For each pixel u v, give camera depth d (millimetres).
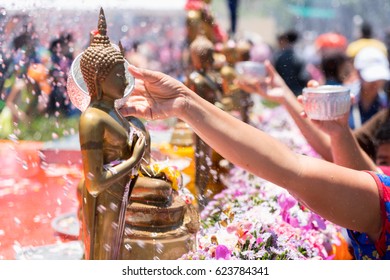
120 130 2072
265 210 3084
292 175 2555
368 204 2607
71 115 8359
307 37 17922
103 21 2119
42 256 3195
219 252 2465
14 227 3951
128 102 2453
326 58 11359
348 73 9734
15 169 5785
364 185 2607
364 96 7051
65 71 8352
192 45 4602
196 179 3951
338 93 3283
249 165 2533
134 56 11367
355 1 18750
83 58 2086
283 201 3123
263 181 3779
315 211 2633
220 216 3078
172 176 2539
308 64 13141
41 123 7824
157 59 12570
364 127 4148
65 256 3184
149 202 2459
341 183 2584
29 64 7992
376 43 9500
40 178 5590
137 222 2453
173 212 2475
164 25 13695
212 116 2492
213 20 5254
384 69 7082
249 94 5355
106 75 2066
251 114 6219
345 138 3389
